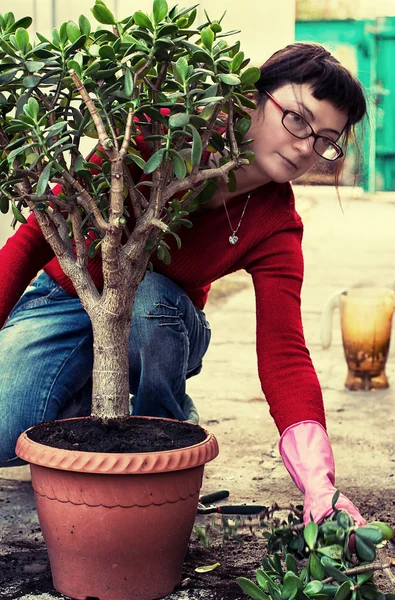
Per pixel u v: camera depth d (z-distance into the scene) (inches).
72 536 61.0
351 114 68.8
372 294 146.8
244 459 105.8
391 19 510.6
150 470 58.8
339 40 521.0
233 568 70.9
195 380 150.5
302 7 521.3
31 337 82.6
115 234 59.1
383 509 87.6
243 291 255.0
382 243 347.6
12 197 62.0
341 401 137.9
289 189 77.5
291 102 66.4
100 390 64.9
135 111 57.2
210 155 72.6
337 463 104.4
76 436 63.4
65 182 61.7
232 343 184.5
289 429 66.4
